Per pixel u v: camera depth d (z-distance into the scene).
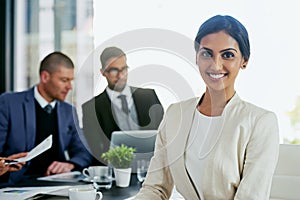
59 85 2.92
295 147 1.81
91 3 3.50
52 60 2.92
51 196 1.86
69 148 2.94
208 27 1.34
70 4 3.58
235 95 1.43
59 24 3.63
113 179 2.22
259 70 2.87
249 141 1.38
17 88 3.79
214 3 2.97
